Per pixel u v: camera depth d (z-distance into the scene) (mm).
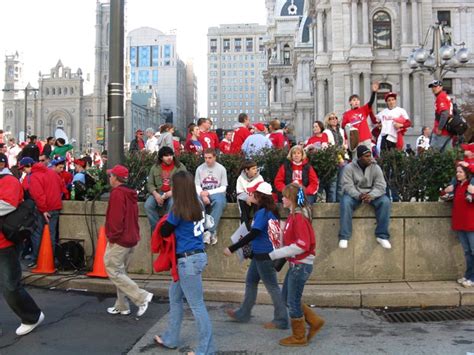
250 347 6266
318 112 49000
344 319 7609
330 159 9875
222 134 17406
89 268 10109
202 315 5691
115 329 6938
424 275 9242
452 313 7879
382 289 8594
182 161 10438
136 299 7395
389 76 44500
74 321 7293
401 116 12148
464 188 8422
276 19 98875
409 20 44188
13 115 149625
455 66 20516
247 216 8836
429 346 6305
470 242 8383
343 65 45000
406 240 9227
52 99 146625
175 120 195500
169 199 9375
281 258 6504
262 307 8250
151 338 6559
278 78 96375
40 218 10344
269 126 14711
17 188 6449
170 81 196750
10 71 152625
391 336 6734
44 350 6117
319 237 9203
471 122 9477
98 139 85875
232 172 10055
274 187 9914
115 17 9773
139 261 9914
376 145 12602
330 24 47438
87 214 10273
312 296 8406
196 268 5719
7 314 7648
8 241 6434
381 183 8797
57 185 10281
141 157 10805
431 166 9641
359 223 9195
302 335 6285
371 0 44250
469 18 46469
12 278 6477
